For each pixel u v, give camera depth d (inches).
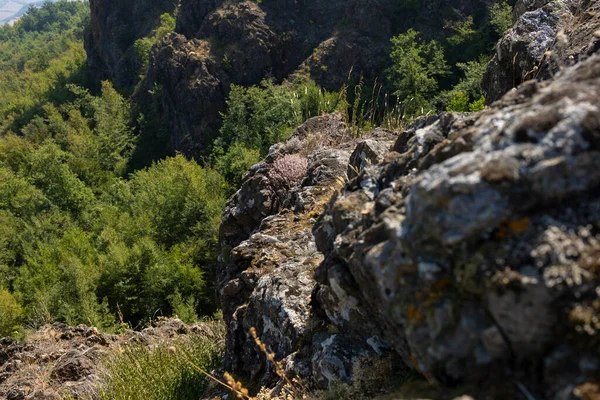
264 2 2277.3
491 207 68.1
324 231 116.0
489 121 83.1
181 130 2265.0
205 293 1138.7
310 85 1902.1
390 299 78.4
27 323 1064.2
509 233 67.2
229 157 1632.6
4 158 2815.0
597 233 63.7
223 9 2272.4
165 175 1817.2
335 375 120.6
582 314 59.9
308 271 180.2
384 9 2135.8
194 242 1291.8
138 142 2632.9
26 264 1711.4
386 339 109.0
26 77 4881.9
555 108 71.1
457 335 69.9
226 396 177.6
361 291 104.0
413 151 108.6
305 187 244.7
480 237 68.7
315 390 125.6
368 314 110.1
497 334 66.5
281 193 274.8
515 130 72.9
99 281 1121.4
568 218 65.6
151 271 1095.6
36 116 3230.8
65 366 280.4
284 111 1723.7
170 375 217.8
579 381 58.8
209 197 1493.6
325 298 133.1
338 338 127.5
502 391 65.3
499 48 210.7
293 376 140.3
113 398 213.6
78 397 243.4
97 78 3698.3
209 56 2190.0
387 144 179.0
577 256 62.9
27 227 1808.6
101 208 1931.6
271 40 2166.6
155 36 3043.8
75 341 334.6
